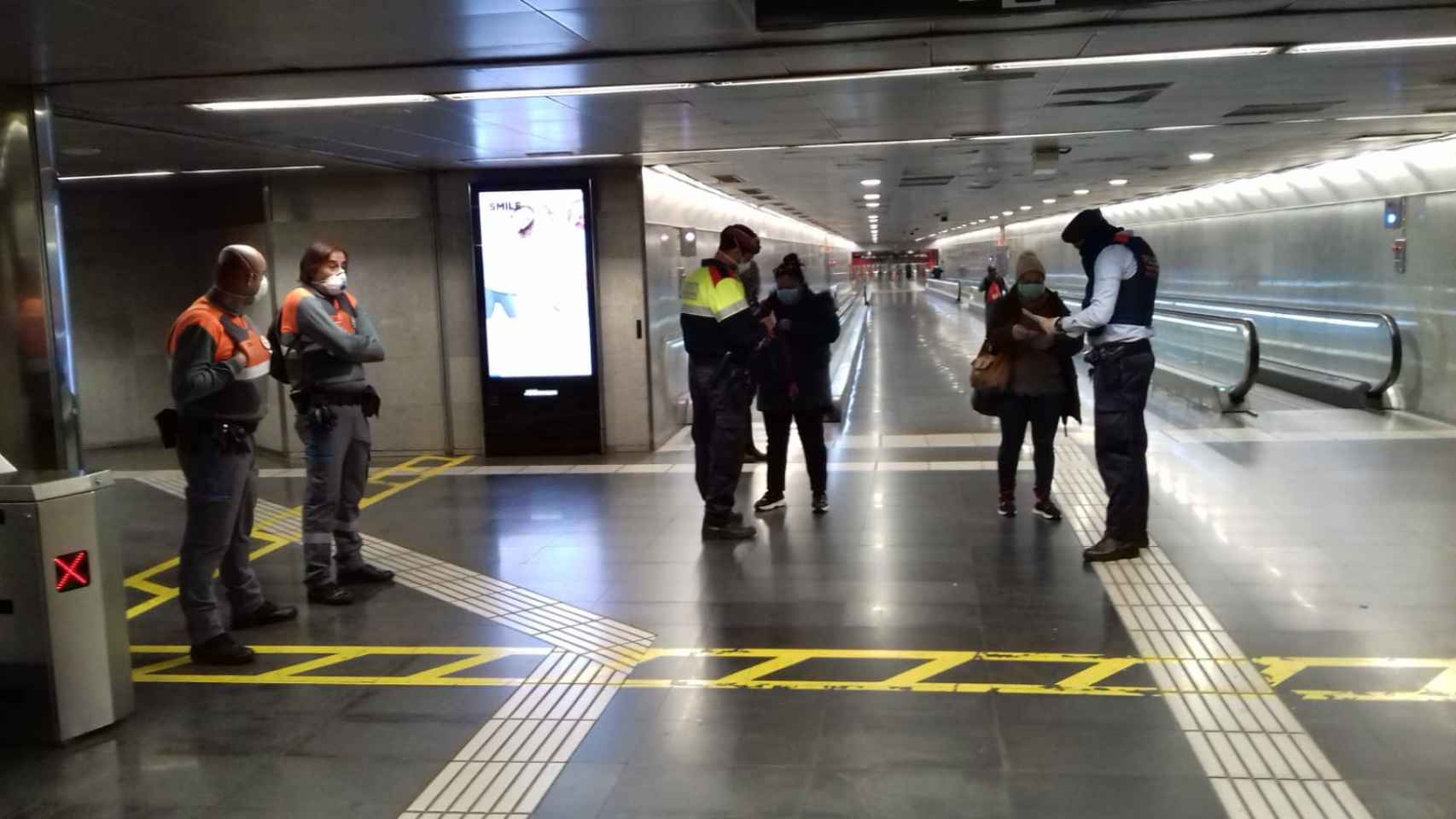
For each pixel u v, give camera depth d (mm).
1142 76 6434
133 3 4113
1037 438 6902
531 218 9922
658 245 10672
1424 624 4836
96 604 4113
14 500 3934
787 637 4965
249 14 4340
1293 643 4648
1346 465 8258
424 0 4230
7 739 4047
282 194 10289
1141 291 5797
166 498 8891
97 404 11750
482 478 9219
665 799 3463
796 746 3809
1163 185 16891
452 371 10430
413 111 6656
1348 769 3500
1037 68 6039
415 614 5531
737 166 10773
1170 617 5043
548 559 6512
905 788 3469
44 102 5816
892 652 4727
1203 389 11523
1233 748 3674
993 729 3895
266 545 7156
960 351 19422
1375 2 4766
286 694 4480
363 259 10344
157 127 6945
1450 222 10188
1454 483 7547
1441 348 10375
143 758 3900
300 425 5750
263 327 10445
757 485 8445
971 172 13102
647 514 7621
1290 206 14078
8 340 5824
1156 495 7430
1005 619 5102
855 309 32000
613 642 4992
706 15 4648
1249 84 6926
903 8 4551
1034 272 6680
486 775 3674
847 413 12008
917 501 7656
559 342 10070
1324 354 12625
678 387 11680
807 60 5602
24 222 5801
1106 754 3658
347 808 3473
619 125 7516
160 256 11828
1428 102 7887
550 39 5000
